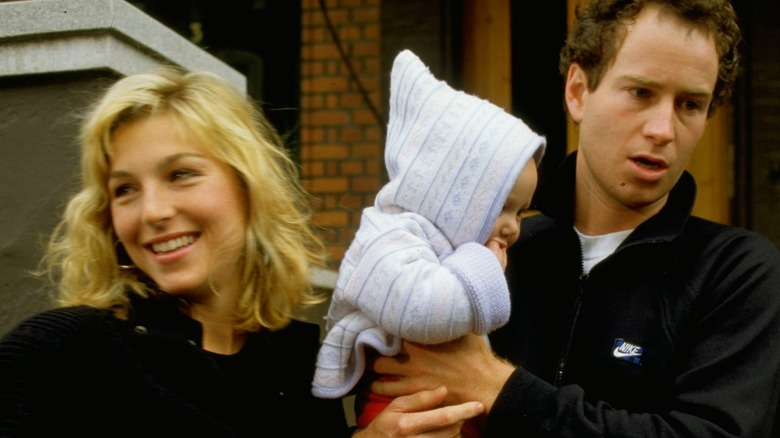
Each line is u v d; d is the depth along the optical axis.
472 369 1.72
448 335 1.66
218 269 1.63
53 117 2.31
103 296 1.57
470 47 4.64
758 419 1.61
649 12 1.77
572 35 1.94
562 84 4.54
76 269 1.61
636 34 1.77
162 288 1.58
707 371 1.67
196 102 1.61
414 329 1.65
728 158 4.30
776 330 1.70
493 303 1.67
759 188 4.26
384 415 1.71
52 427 1.37
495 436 1.71
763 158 4.26
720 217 4.29
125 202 1.58
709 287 1.78
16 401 1.33
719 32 1.77
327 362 1.79
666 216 1.87
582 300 1.89
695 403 1.64
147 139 1.56
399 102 1.90
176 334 1.55
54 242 2.17
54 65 2.30
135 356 1.48
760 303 1.72
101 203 1.61
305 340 1.85
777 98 4.26
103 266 1.60
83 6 2.28
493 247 1.81
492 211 1.75
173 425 1.46
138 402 1.44
